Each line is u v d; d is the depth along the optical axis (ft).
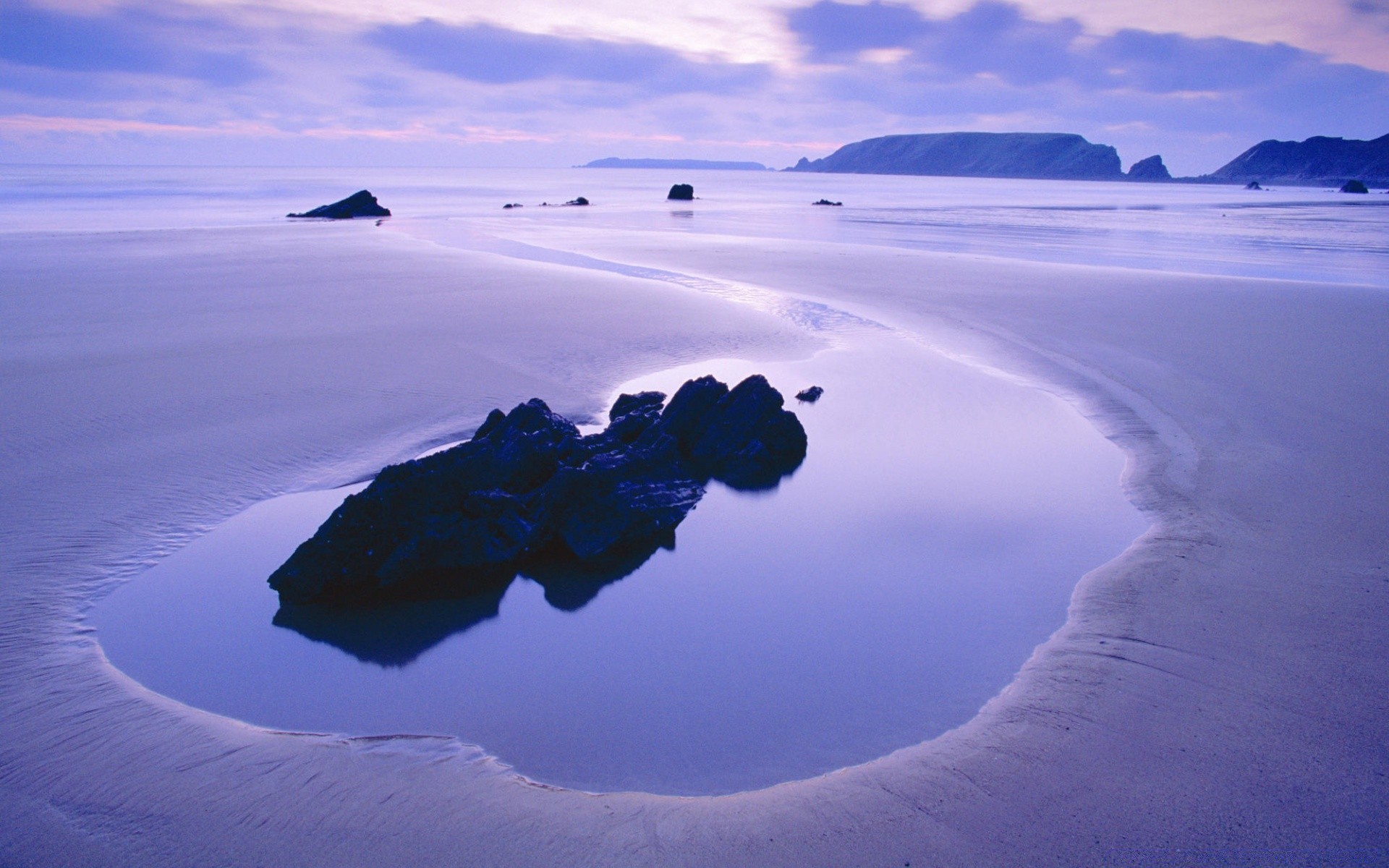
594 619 25.36
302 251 106.83
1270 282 86.07
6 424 38.63
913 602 25.88
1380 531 28.45
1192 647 21.63
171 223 152.87
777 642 23.80
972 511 32.63
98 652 22.62
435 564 27.84
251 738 18.86
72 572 26.50
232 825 15.83
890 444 40.34
